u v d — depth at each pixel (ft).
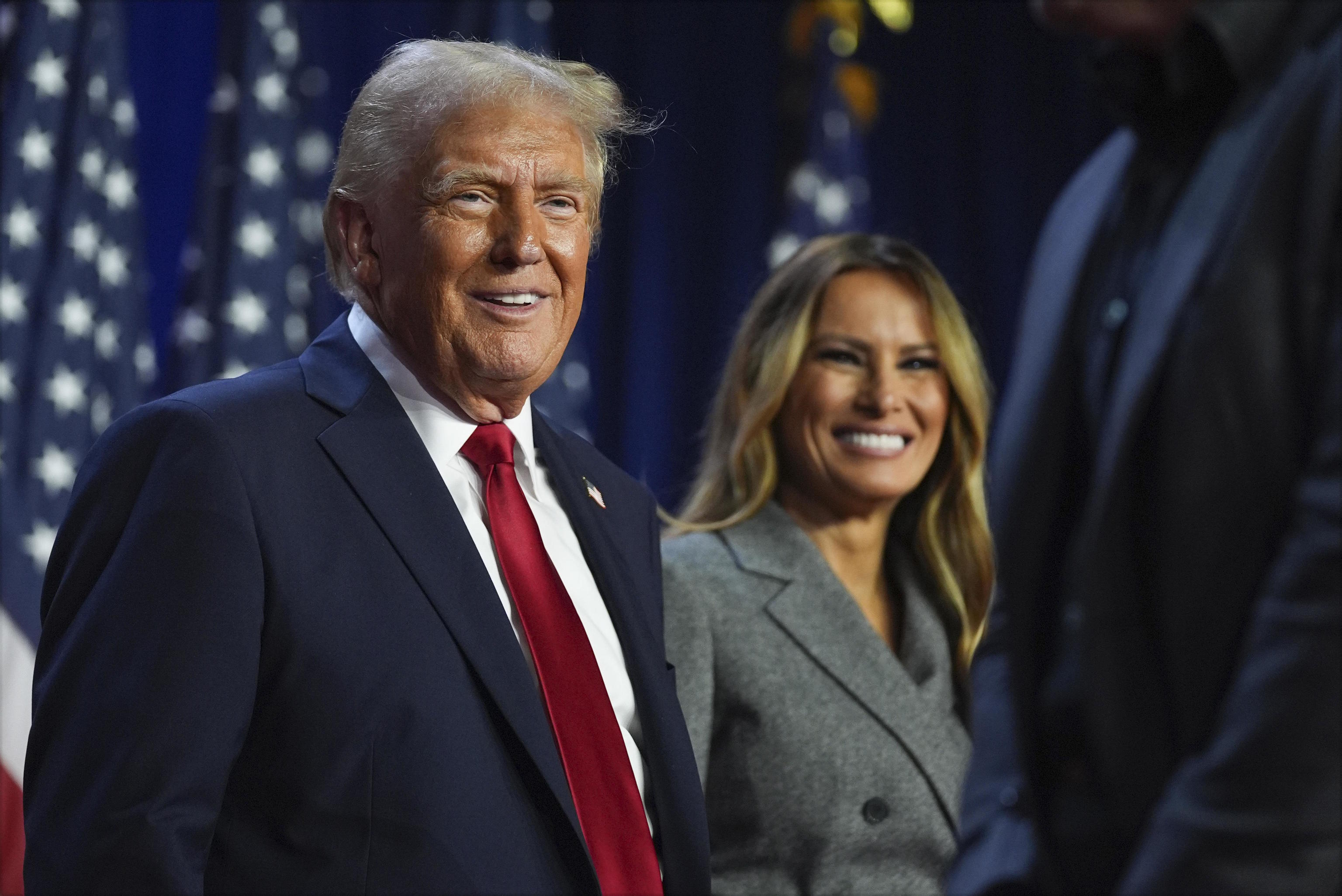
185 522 9.87
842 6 38.63
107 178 30.78
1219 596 16.97
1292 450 16.76
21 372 28.99
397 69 11.71
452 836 9.91
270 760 9.94
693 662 14.44
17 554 27.61
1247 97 18.21
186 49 33.71
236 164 32.94
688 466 37.19
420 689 10.19
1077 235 20.43
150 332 32.65
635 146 37.91
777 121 38.91
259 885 9.71
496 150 11.26
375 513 10.69
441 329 11.30
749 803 14.38
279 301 32.35
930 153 39.93
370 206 11.63
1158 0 18.80
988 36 40.24
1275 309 17.01
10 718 26.40
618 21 38.22
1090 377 19.34
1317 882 14.98
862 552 16.33
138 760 9.26
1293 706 15.25
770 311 16.63
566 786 10.60
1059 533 19.49
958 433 16.56
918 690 15.49
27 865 9.37
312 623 10.03
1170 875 15.71
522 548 11.63
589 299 37.40
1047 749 18.84
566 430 13.78
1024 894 18.74
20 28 30.66
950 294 16.44
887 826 14.47
